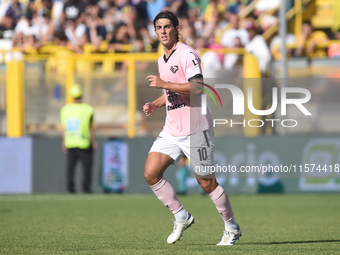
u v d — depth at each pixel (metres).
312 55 38.56
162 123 33.97
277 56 39.09
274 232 19.52
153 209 26.89
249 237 18.20
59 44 39.75
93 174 34.03
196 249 15.29
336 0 41.41
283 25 32.97
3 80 34.53
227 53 33.78
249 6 44.53
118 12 44.44
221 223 22.11
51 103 34.44
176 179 33.62
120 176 34.00
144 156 33.81
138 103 33.84
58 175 34.31
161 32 14.87
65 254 14.51
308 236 18.44
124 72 33.81
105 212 25.70
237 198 31.52
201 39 39.50
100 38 41.31
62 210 26.44
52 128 34.53
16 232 19.20
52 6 45.19
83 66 34.03
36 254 14.55
